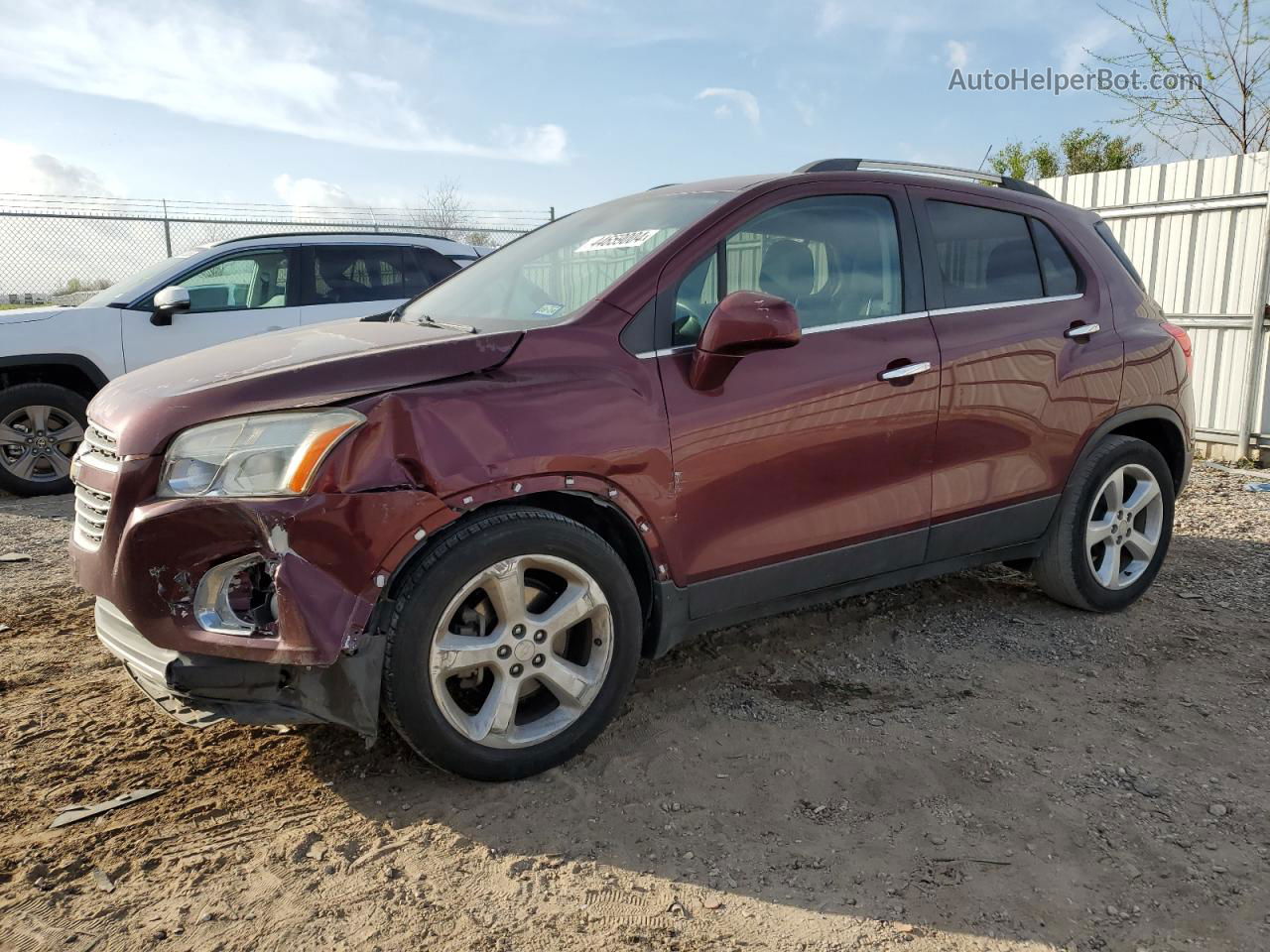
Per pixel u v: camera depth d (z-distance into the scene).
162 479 2.56
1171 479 4.33
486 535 2.63
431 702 2.63
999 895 2.34
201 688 2.48
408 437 2.54
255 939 2.19
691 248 3.14
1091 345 4.00
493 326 3.21
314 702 2.49
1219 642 3.94
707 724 3.21
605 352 2.91
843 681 3.56
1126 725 3.21
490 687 2.79
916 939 2.18
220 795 2.80
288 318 7.70
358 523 2.47
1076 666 3.70
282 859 2.49
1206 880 2.40
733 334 2.80
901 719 3.25
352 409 2.51
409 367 2.67
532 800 2.75
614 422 2.83
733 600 3.21
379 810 2.71
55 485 7.25
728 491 3.08
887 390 3.37
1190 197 8.04
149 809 2.72
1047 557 4.10
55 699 3.45
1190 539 5.45
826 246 3.43
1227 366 7.90
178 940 2.18
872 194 3.57
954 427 3.58
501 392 2.70
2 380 7.12
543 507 2.91
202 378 2.77
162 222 12.30
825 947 2.16
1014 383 3.73
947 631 4.05
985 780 2.86
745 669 3.66
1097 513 4.20
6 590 4.73
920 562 3.66
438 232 14.26
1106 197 8.78
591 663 2.93
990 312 3.73
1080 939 2.19
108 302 7.30
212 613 2.52
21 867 2.44
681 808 2.71
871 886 2.38
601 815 2.68
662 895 2.34
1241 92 13.02
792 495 3.22
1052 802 2.74
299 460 2.46
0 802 2.76
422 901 2.32
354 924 2.24
